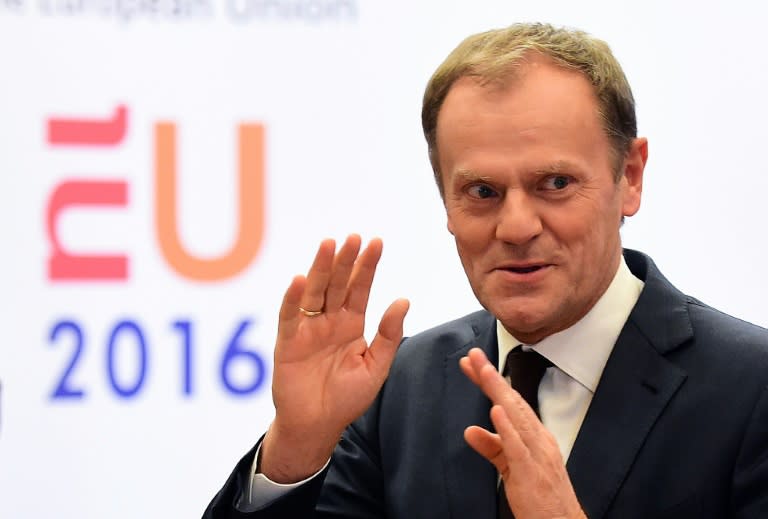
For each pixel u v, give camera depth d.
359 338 3.20
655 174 5.75
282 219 5.71
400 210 5.76
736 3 5.80
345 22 5.79
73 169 5.62
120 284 5.60
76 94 5.64
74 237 5.59
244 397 5.63
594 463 3.12
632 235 5.72
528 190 3.09
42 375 5.53
